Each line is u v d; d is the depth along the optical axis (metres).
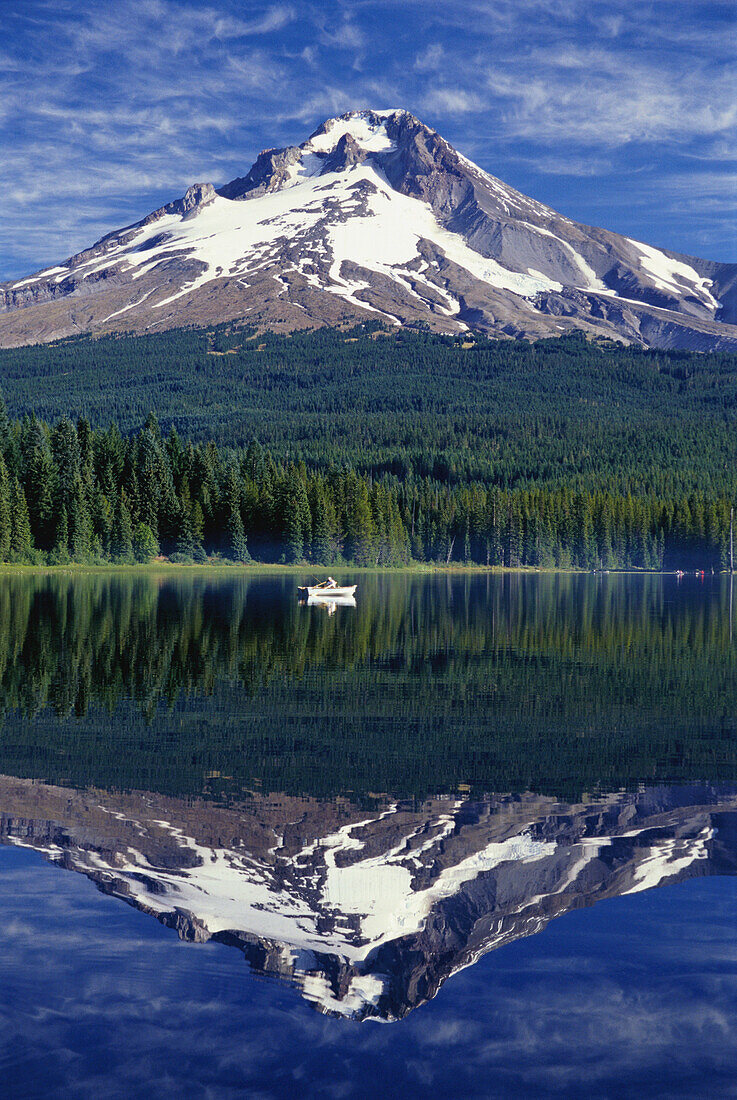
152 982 11.42
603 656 49.16
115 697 33.97
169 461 180.62
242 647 51.12
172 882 15.09
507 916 13.83
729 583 180.38
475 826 18.72
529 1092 9.24
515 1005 11.12
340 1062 9.73
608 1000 11.20
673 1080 9.57
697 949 12.69
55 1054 9.84
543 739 27.81
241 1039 10.23
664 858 16.75
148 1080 9.27
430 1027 10.52
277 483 184.00
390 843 17.45
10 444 162.00
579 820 19.23
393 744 26.80
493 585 147.12
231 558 176.38
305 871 15.74
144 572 156.50
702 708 33.41
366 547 197.12
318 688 37.12
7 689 35.19
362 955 12.38
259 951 12.44
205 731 28.14
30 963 11.88
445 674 41.69
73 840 17.27
